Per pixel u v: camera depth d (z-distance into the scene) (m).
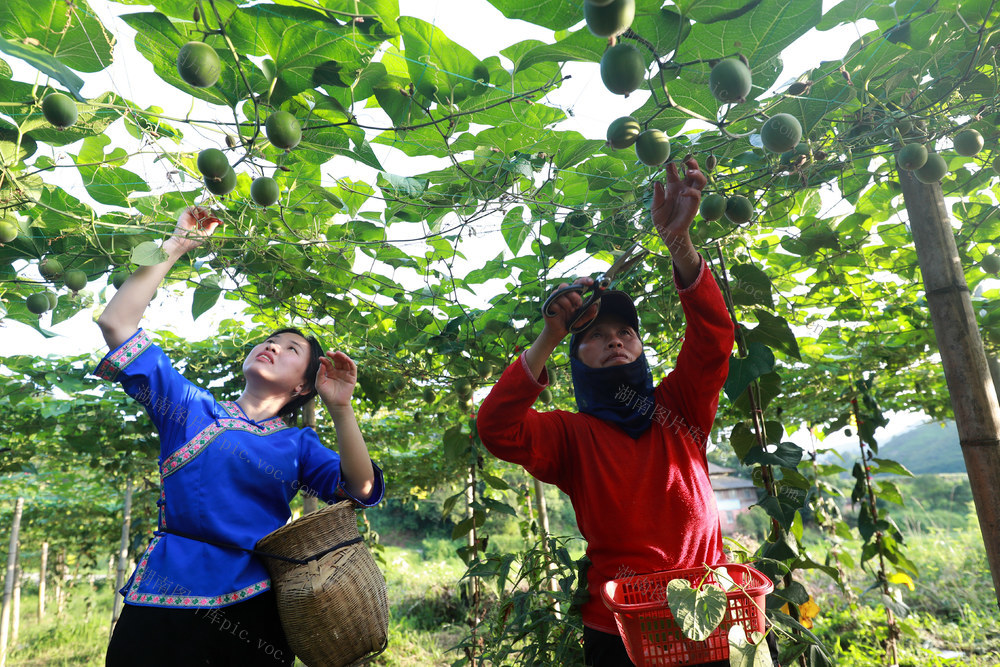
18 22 1.52
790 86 1.87
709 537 1.90
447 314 3.52
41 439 6.14
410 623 9.36
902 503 4.11
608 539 1.88
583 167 2.35
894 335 4.30
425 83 1.80
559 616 2.80
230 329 4.59
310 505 3.59
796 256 3.40
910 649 5.71
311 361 2.23
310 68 1.67
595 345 2.11
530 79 1.79
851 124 2.14
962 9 1.74
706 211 2.07
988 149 2.52
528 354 1.92
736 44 1.57
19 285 2.79
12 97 1.72
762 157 2.20
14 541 9.23
